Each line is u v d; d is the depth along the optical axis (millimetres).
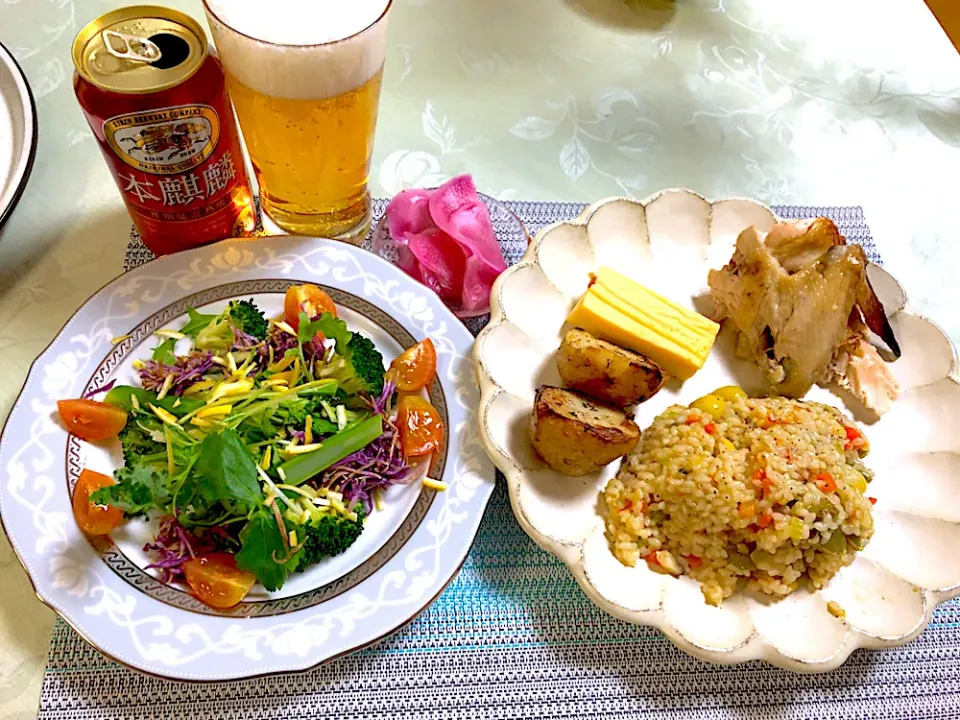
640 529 343
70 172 432
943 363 398
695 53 545
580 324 388
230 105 356
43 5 486
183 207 368
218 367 367
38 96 454
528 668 330
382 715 312
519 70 518
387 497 354
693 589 339
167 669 290
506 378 376
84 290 398
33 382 344
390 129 480
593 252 423
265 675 293
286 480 337
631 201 427
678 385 397
